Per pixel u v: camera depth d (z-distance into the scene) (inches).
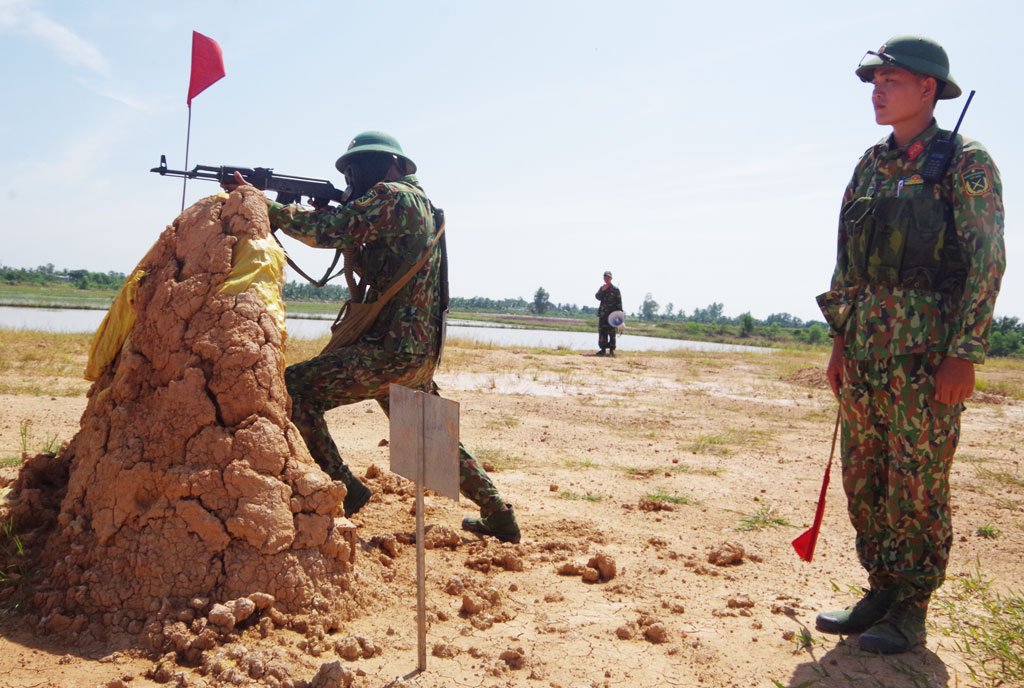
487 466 281.3
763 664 132.6
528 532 205.2
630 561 186.5
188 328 141.1
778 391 610.2
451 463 114.7
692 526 222.2
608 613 153.1
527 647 134.0
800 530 222.4
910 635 139.4
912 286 136.3
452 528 199.8
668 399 532.4
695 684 124.4
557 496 247.1
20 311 1374.3
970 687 125.0
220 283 144.4
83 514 134.9
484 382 557.6
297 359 544.1
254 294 145.2
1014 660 131.3
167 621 119.5
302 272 173.5
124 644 117.8
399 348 171.8
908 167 138.7
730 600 161.0
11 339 608.1
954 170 133.2
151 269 151.2
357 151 174.7
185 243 149.5
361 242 165.6
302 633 125.7
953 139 134.6
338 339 176.2
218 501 130.3
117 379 141.6
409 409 125.2
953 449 138.6
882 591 149.0
